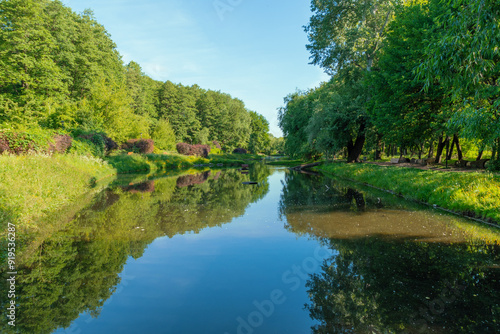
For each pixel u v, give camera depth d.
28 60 23.25
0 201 6.37
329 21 22.31
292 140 33.22
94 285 3.93
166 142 43.25
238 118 75.81
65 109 23.50
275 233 6.39
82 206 9.29
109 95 27.95
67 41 28.83
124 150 28.83
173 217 7.93
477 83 5.71
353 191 12.62
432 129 14.87
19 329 2.91
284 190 13.56
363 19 20.77
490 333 2.79
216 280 4.07
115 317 3.12
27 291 3.73
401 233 6.19
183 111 63.41
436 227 6.57
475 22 4.86
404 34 14.62
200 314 3.21
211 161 43.03
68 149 16.84
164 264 4.65
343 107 21.92
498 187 7.61
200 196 11.78
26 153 12.29
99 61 36.00
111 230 6.57
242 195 12.11
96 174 17.02
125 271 4.38
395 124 14.96
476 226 6.59
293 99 36.88
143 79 57.53
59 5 29.12
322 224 7.07
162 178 19.69
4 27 23.77
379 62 16.50
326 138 23.88
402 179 11.91
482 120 6.16
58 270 4.39
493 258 4.69
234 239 5.98
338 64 22.81
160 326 2.97
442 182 9.47
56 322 3.04
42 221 7.08
